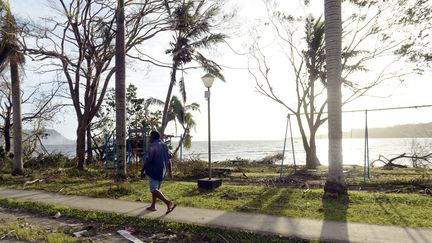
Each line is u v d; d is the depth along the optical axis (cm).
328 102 1016
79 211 884
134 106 2861
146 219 784
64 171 1805
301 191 1056
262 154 6569
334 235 636
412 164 2397
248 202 936
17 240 691
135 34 2023
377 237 621
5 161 2370
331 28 1027
